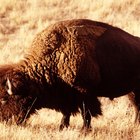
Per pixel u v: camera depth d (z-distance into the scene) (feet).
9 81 93.40
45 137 82.99
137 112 108.17
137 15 218.79
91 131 93.81
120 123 97.55
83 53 94.17
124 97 128.77
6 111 95.86
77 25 96.53
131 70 102.58
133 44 103.50
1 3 235.20
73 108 98.84
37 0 239.91
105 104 127.75
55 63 95.20
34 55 96.78
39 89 96.32
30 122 100.22
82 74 94.63
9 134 83.66
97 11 223.30
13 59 168.55
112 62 98.73
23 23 218.79
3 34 209.05
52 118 109.09
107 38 98.58
